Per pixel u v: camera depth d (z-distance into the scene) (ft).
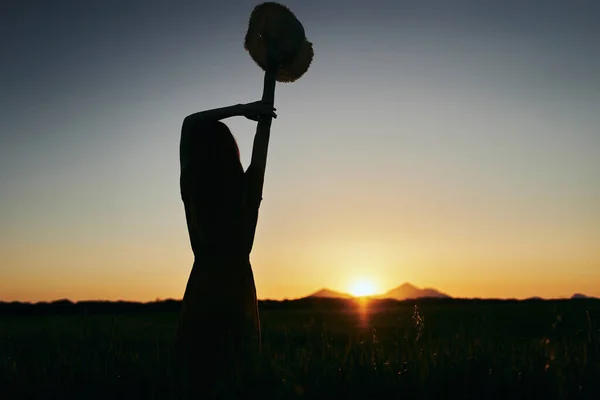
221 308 12.44
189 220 12.85
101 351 13.66
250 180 13.16
